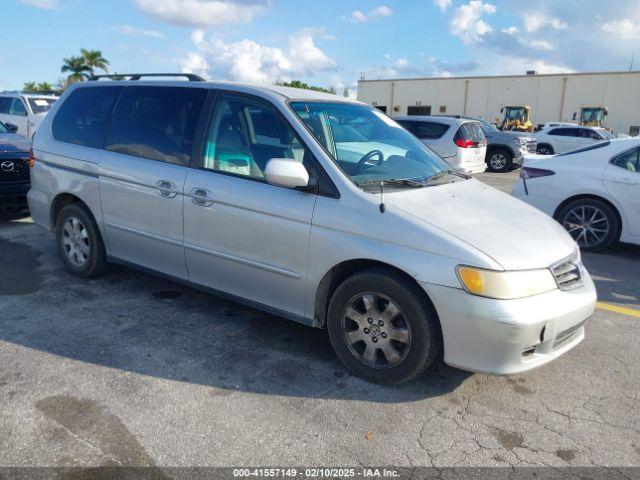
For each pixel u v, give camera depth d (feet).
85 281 16.67
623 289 18.06
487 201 12.36
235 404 10.35
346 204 11.07
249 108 12.91
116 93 15.67
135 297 15.56
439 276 9.99
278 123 12.35
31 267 17.90
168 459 8.75
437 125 43.70
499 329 9.68
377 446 9.29
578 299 10.66
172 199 13.53
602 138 71.36
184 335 13.25
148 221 14.24
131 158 14.60
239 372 11.58
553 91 141.69
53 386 10.71
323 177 11.46
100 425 9.54
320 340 13.28
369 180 11.68
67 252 16.97
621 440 9.69
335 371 11.75
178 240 13.67
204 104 13.61
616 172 21.68
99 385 10.82
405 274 10.55
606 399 11.04
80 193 15.87
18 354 11.96
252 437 9.39
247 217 12.22
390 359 10.93
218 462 8.73
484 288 9.73
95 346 12.48
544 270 10.28
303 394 10.79
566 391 11.30
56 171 16.51
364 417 10.10
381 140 13.84
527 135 59.21
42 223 17.57
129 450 8.92
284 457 8.91
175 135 13.89
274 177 11.00
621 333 14.28
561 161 23.22
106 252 15.93
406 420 10.06
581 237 22.88
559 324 10.23
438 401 10.73
